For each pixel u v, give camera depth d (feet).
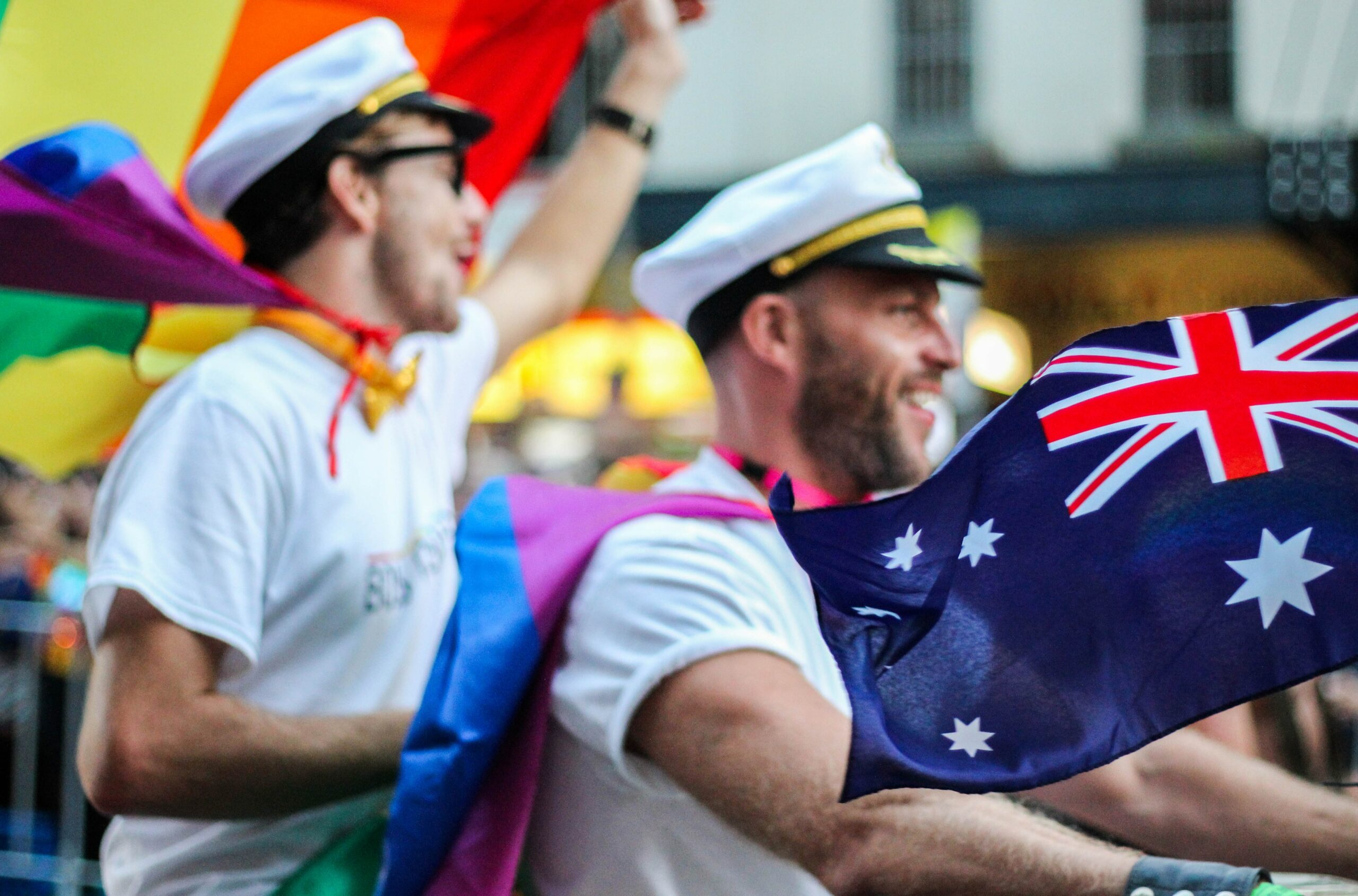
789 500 5.24
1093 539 5.27
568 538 7.75
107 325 10.64
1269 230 53.52
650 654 7.08
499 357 11.51
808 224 8.32
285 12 11.32
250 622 8.49
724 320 8.59
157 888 8.74
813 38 58.49
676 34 13.02
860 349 8.33
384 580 9.19
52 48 10.59
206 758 8.03
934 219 29.37
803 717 6.66
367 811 8.80
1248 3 56.03
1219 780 6.90
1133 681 5.21
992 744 5.20
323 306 9.48
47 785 17.74
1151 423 5.21
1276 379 5.09
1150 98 57.62
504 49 12.54
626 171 12.51
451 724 7.42
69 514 22.56
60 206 7.94
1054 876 5.78
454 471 10.82
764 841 6.57
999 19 58.08
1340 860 6.75
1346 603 5.03
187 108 11.09
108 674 8.15
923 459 8.51
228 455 8.59
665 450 39.09
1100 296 57.77
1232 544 5.15
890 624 5.24
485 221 10.37
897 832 6.15
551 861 7.77
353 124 9.46
